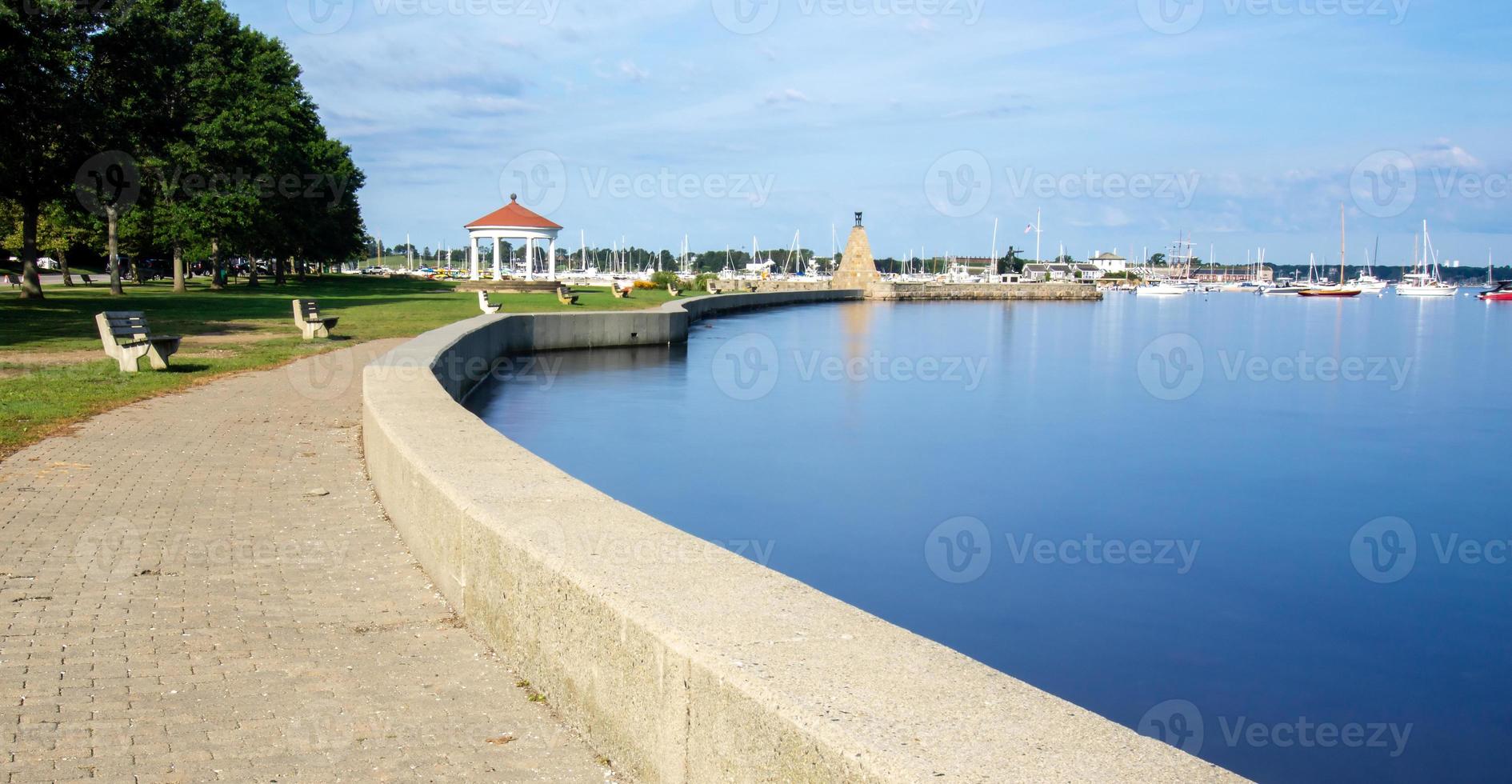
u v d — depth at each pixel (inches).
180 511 321.1
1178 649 392.8
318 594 243.8
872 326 2347.4
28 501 328.2
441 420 335.6
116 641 210.4
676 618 147.9
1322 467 791.7
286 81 2444.6
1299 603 450.3
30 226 1520.7
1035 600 447.8
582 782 154.1
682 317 1520.7
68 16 1187.9
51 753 160.9
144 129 1359.5
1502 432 979.9
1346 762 297.4
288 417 514.9
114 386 602.5
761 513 589.9
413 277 4416.8
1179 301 4970.5
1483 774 291.0
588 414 880.9
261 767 157.6
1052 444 856.3
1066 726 114.9
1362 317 3312.0
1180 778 103.0
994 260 5285.4
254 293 2167.8
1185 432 944.9
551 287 2815.0
